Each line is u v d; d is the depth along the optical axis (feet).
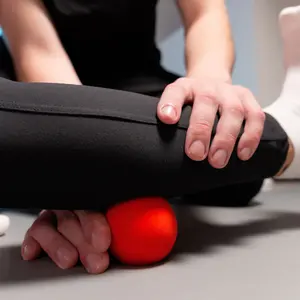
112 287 1.20
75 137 1.25
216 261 1.41
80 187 1.30
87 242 1.41
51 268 1.42
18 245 1.82
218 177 1.50
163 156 1.36
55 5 2.49
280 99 2.39
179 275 1.28
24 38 2.19
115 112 1.31
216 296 1.09
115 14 2.55
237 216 2.31
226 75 1.99
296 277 1.22
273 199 2.98
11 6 2.23
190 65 2.23
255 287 1.15
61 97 1.28
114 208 1.40
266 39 4.42
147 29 2.76
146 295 1.12
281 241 1.65
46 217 1.60
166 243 1.39
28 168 1.23
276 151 1.68
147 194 1.40
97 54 2.65
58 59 2.16
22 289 1.22
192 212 2.50
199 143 1.38
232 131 1.43
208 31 2.36
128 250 1.37
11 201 1.29
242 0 4.55
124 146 1.30
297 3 4.30
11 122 1.22
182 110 1.42
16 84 1.30
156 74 2.77
